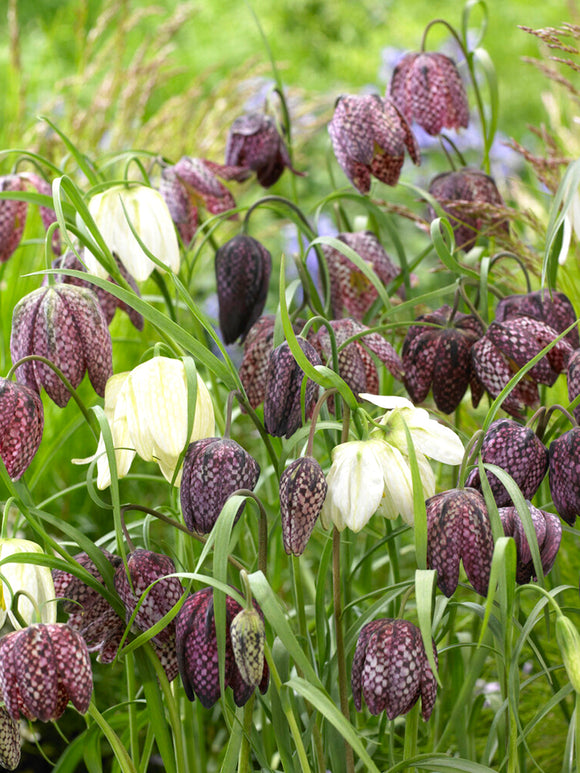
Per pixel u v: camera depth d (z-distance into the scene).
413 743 1.03
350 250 1.07
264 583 0.96
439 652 1.03
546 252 1.05
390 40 3.82
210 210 1.20
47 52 2.38
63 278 1.09
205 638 0.97
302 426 1.04
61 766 1.10
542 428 1.03
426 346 1.08
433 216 1.19
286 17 4.03
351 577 1.11
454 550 0.98
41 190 1.18
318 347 1.08
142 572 0.99
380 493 0.98
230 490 0.99
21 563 1.00
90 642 1.02
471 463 1.02
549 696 1.20
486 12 1.22
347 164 1.15
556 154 1.26
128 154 1.18
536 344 1.05
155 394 1.00
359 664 0.98
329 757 1.09
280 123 1.23
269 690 1.02
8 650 0.97
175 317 1.16
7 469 1.00
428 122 1.19
